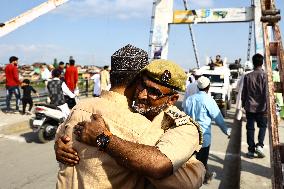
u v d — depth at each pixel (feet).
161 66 4.79
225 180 20.24
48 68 49.88
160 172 4.14
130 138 4.57
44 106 26.55
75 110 5.10
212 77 49.78
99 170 4.52
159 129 4.66
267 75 12.14
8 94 38.22
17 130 30.94
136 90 4.94
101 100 4.97
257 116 22.45
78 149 4.74
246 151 24.20
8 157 22.79
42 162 22.02
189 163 4.78
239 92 28.22
